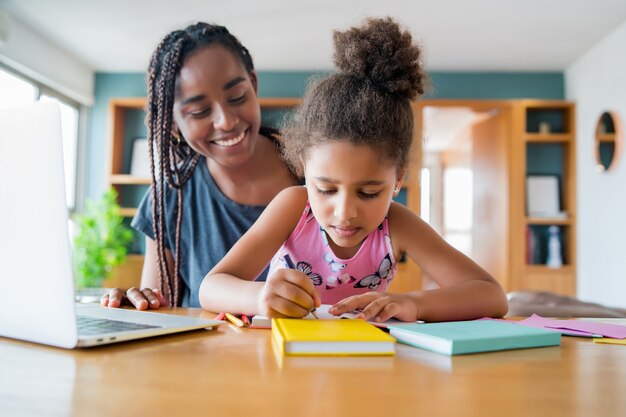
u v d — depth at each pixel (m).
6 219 0.60
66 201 0.55
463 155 6.53
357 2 3.10
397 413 0.37
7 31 3.16
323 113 0.91
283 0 3.09
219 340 0.65
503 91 4.32
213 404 0.39
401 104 0.97
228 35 1.48
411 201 4.12
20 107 0.57
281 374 0.48
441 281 1.09
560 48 3.82
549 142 4.30
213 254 1.48
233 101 1.39
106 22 3.47
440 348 0.59
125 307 1.04
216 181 1.53
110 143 4.25
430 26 3.42
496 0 3.06
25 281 0.59
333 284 1.22
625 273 3.37
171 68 1.36
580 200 4.05
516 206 4.13
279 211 1.17
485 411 0.38
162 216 1.46
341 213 0.88
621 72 3.40
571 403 0.40
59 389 0.42
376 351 0.57
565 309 1.80
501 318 0.98
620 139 3.41
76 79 4.22
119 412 0.37
